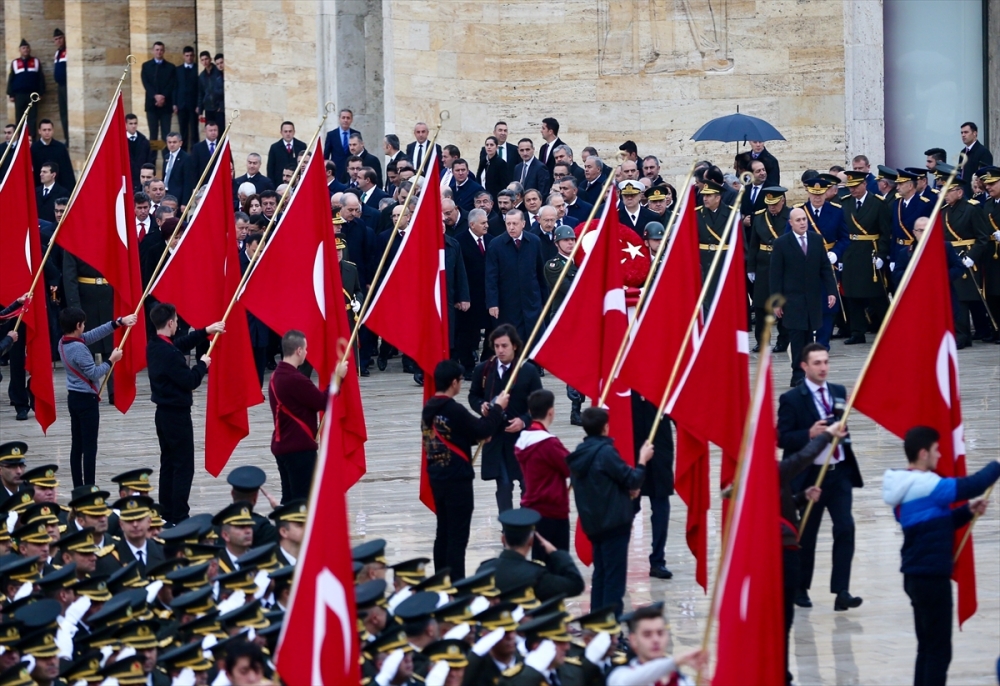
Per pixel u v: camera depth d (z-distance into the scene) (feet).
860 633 94.99
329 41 236.22
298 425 110.52
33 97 134.62
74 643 79.30
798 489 97.35
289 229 116.47
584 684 71.36
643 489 106.52
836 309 166.81
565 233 151.64
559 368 104.32
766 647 66.80
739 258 94.02
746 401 94.32
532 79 228.63
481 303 171.94
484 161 201.26
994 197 176.45
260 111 250.57
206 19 270.05
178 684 72.69
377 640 72.84
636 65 225.35
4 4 316.81
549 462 94.58
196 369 119.34
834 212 175.94
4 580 87.25
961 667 89.45
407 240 113.50
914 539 80.59
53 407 135.33
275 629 74.18
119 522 98.58
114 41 293.02
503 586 83.66
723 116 212.23
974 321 185.06
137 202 175.32
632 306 126.93
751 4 220.84
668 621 97.40
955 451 88.22
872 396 88.33
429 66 226.38
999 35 211.82
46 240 174.70
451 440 99.86
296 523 89.56
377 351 182.80
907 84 215.72
